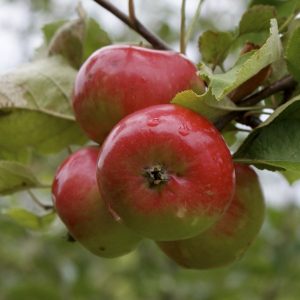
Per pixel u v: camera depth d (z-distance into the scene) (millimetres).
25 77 575
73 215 506
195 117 448
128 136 436
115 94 483
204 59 559
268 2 588
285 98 518
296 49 497
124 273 1525
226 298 1255
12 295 1104
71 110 582
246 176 522
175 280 1390
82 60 597
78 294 1259
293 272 1158
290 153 486
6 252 1296
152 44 551
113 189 440
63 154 1207
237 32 551
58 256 1278
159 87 481
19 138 586
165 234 447
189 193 436
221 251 520
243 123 520
